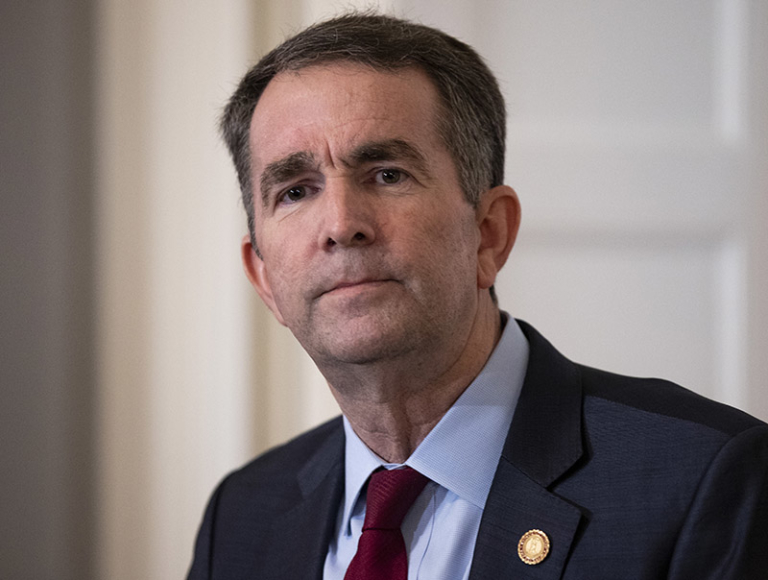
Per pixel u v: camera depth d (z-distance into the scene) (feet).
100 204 28.96
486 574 14.15
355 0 27.66
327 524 17.01
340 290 14.24
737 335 27.04
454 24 28.02
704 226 27.27
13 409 29.19
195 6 28.66
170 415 28.43
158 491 28.40
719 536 13.23
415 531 15.44
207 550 18.79
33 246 29.22
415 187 14.57
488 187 16.35
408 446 16.06
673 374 27.22
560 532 13.99
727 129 27.45
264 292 17.95
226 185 28.40
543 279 27.58
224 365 28.25
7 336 29.19
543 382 16.01
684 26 27.61
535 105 27.94
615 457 14.56
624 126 27.68
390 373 14.71
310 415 28.40
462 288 14.92
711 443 13.94
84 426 29.07
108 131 28.76
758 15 27.35
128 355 28.63
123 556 28.45
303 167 14.75
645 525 13.64
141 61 28.81
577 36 27.91
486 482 15.28
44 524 29.01
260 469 19.72
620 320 27.40
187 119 28.58
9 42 29.32
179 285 28.50
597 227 27.48
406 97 14.78
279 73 15.47
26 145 29.19
